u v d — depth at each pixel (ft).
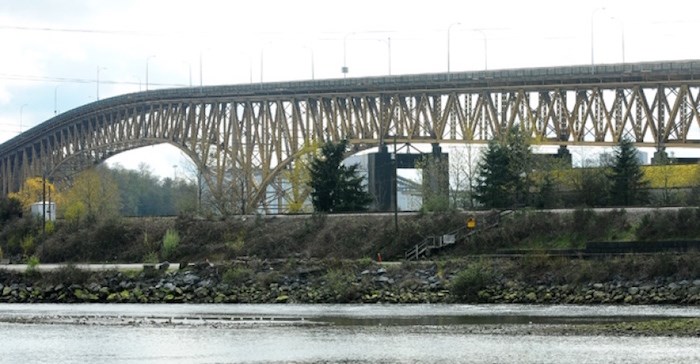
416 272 361.30
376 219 445.37
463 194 529.45
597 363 209.67
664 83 490.49
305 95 622.54
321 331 263.70
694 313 286.87
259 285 362.53
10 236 528.63
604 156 546.26
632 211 394.11
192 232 474.08
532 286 337.93
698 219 376.68
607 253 357.20
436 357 220.84
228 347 240.73
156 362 223.92
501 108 549.95
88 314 315.99
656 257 339.57
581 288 332.19
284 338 252.83
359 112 605.73
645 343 231.09
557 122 530.27
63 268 389.80
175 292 363.76
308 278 364.79
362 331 262.06
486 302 331.57
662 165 492.54
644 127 504.43
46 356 233.35
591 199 465.88
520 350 226.17
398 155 561.02
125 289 372.38
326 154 504.43
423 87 571.28
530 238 398.62
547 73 526.57
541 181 482.28
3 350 241.76
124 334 265.13
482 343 237.25
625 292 325.83
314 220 455.22
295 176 565.94
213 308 332.60
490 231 408.67
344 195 497.87
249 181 644.27
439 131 569.23
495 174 478.18
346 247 433.89
